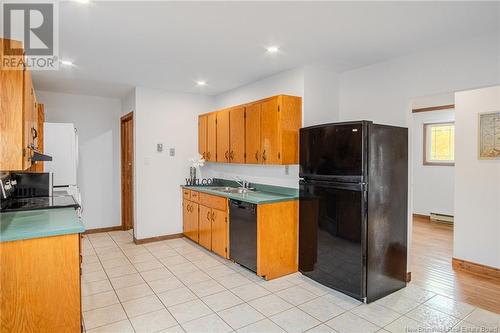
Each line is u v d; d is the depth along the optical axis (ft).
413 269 11.82
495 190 11.02
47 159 9.12
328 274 9.87
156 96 15.15
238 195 11.89
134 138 14.85
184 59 10.55
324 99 11.79
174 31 8.24
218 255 13.16
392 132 9.52
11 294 6.02
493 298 9.34
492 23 7.75
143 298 9.24
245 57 10.37
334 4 6.79
